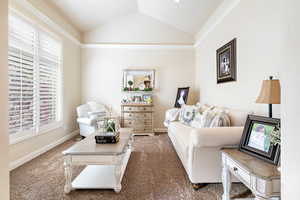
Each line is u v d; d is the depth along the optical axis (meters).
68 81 4.22
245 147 1.61
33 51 2.93
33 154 2.89
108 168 2.42
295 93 0.72
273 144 1.36
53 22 3.45
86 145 2.16
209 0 3.12
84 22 4.42
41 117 3.17
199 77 4.63
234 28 2.73
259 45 2.13
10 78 2.47
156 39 4.97
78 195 1.82
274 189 1.13
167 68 5.02
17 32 2.58
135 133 4.64
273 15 1.89
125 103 4.73
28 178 2.18
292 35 0.74
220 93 3.27
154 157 2.94
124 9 4.54
